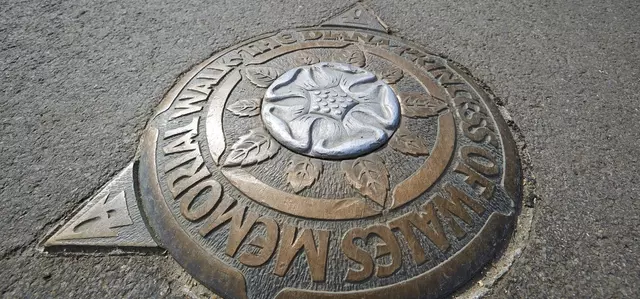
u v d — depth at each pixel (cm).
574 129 60
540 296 43
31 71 64
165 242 45
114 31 71
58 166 52
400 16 78
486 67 69
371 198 46
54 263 44
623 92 66
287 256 43
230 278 42
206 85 59
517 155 56
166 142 53
